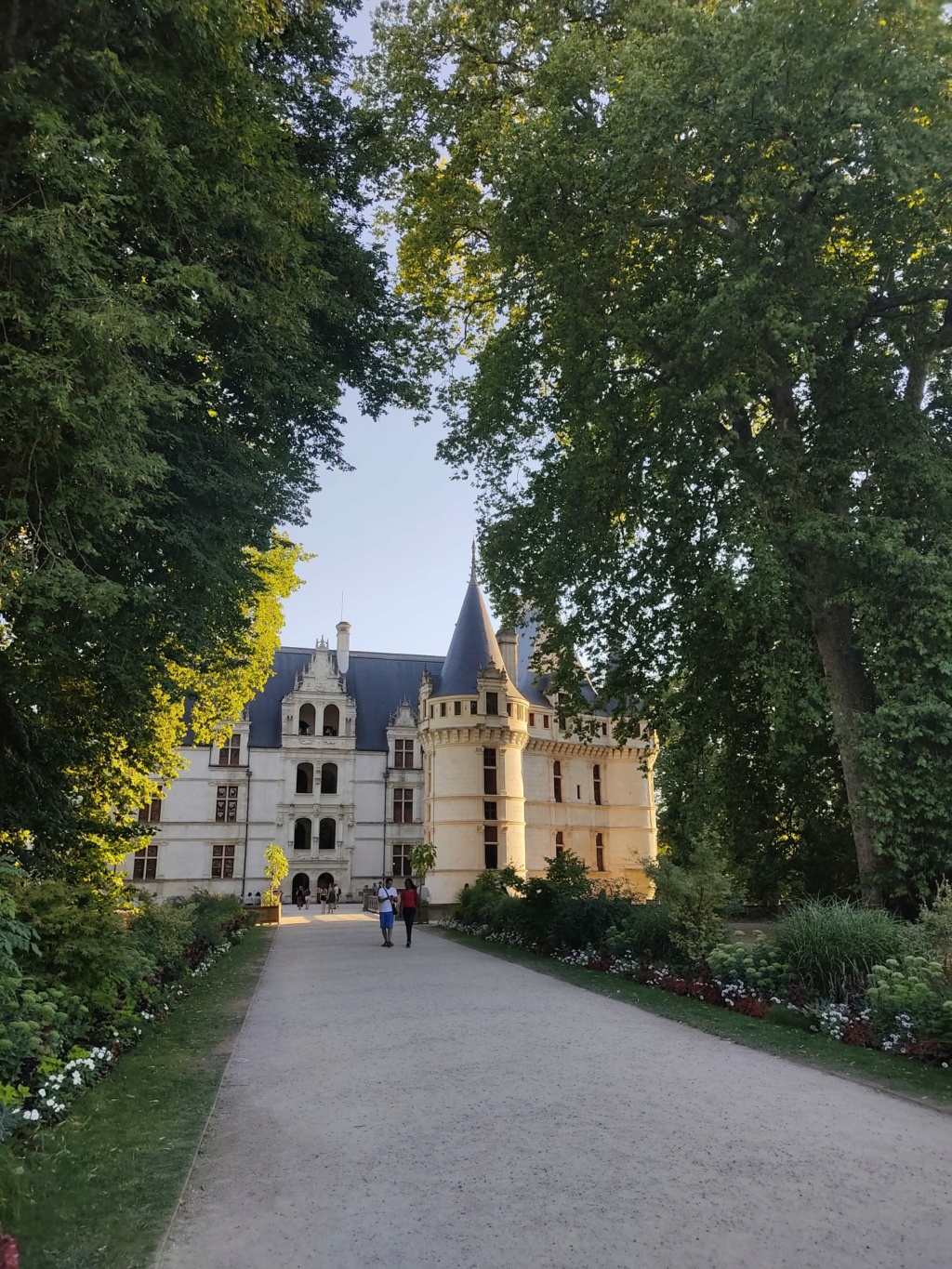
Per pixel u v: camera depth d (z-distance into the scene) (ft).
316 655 190.80
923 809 46.70
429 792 154.81
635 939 51.42
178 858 173.27
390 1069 27.04
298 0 46.14
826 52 46.29
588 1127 20.71
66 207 26.66
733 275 52.70
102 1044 29.73
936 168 46.19
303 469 49.44
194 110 36.11
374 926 107.14
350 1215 15.74
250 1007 40.98
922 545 51.37
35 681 41.60
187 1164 18.58
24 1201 16.12
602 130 55.62
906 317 57.52
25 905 29.91
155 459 29.96
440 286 83.05
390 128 70.28
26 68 27.78
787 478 53.06
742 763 72.69
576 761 178.40
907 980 30.83
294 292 42.50
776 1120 21.34
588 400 59.82
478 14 66.49
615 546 66.13
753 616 53.06
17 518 28.14
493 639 160.76
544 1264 13.67
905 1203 16.15
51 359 26.07
